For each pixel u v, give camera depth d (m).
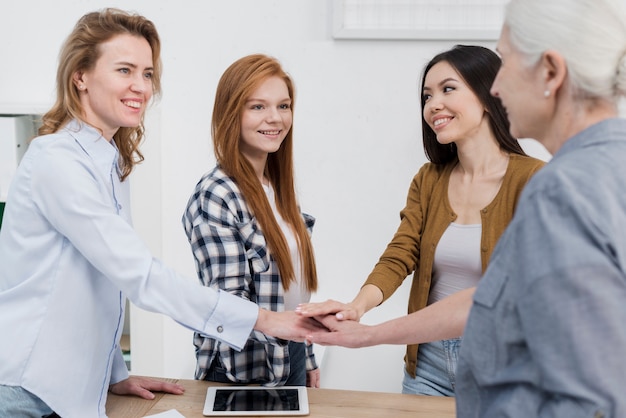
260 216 1.66
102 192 1.37
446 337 1.38
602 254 0.73
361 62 2.52
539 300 0.75
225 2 2.56
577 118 0.86
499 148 1.70
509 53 0.90
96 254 1.33
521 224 0.80
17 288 1.34
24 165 1.35
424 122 1.80
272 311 1.55
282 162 1.82
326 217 2.63
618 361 0.72
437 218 1.74
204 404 1.47
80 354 1.37
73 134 1.37
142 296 1.35
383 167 2.58
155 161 2.62
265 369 1.65
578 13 0.83
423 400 1.48
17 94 2.73
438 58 1.71
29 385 1.32
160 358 2.71
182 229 2.71
